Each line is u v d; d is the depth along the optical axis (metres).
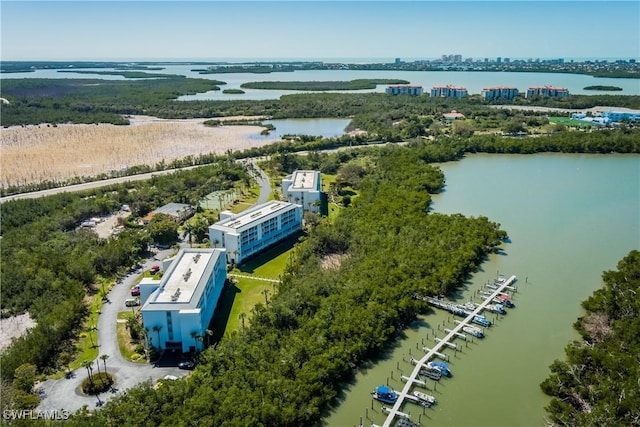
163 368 151.12
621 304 169.38
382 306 171.00
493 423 130.25
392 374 150.38
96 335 168.25
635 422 116.94
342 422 131.38
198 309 156.00
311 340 151.75
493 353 159.88
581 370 140.25
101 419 121.00
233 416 122.12
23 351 149.00
